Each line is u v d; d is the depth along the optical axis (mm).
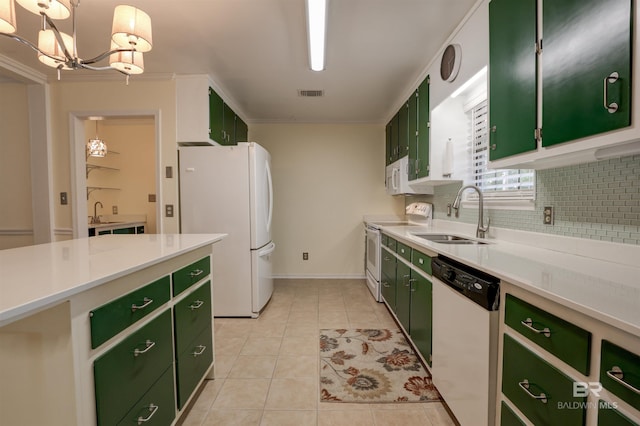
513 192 1899
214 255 2881
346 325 2705
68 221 2916
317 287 3928
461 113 2496
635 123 857
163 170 2906
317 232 4402
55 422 849
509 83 1436
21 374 846
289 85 3098
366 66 2654
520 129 1357
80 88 2896
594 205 1323
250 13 1927
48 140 2885
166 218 2912
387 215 4371
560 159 1278
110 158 4516
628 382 637
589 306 711
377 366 2023
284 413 1577
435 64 2418
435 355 1650
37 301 687
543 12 1206
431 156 2512
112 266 1021
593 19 976
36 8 1259
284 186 4375
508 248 1646
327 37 2133
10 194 2904
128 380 1038
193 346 1578
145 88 2889
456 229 2615
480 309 1170
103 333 925
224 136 3287
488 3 1664
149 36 1450
